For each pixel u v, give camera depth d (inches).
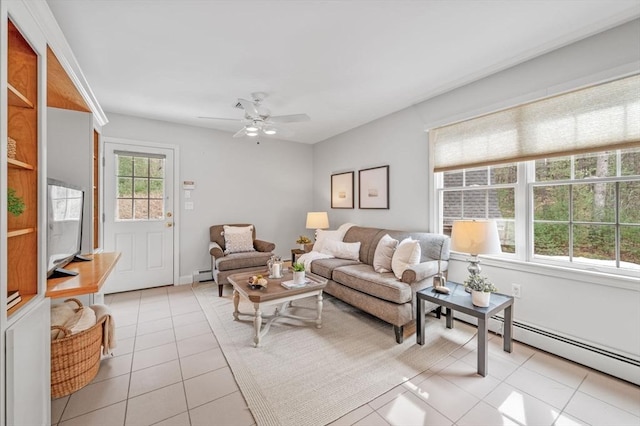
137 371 78.9
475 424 60.3
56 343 66.5
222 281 142.9
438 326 108.9
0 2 41.0
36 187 54.7
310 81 108.9
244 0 65.7
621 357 75.4
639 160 75.9
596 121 79.7
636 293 73.3
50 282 64.5
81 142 101.0
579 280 82.9
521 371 79.3
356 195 174.2
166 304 131.9
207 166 174.2
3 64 42.0
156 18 72.0
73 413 62.7
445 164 121.3
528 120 94.3
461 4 67.4
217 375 77.4
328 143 198.8
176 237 163.6
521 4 67.5
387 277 108.0
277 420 61.2
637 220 76.5
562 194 90.4
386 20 73.3
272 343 95.2
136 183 152.9
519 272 96.7
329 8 68.7
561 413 63.4
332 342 96.0
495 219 108.2
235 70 99.8
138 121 152.2
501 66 96.4
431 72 102.0
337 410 64.4
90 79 106.6
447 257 116.3
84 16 70.7
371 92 119.6
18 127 53.9
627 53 73.3
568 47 83.7
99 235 118.6
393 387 72.5
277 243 202.4
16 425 45.5
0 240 41.6
